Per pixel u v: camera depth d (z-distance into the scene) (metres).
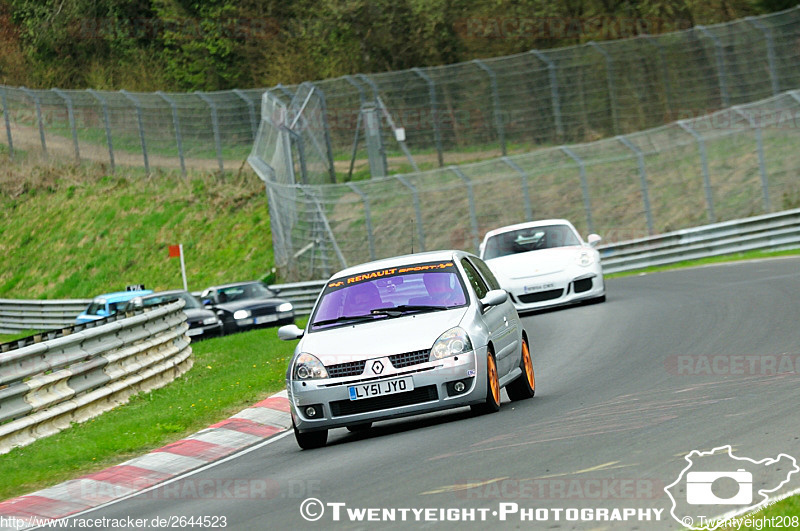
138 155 181.62
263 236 154.25
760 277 76.38
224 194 167.88
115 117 183.88
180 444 37.47
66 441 40.06
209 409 44.53
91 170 184.12
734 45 169.75
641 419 29.55
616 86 179.88
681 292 73.00
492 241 74.94
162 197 172.25
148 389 55.34
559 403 35.16
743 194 134.00
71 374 45.41
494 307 37.06
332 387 32.97
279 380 51.00
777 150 139.75
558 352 51.19
